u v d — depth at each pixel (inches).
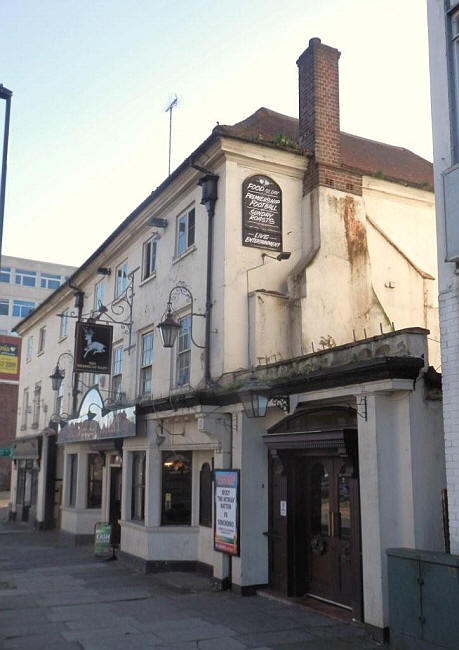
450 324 290.2
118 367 702.5
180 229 586.9
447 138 303.0
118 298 712.4
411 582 281.0
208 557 513.0
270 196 523.8
